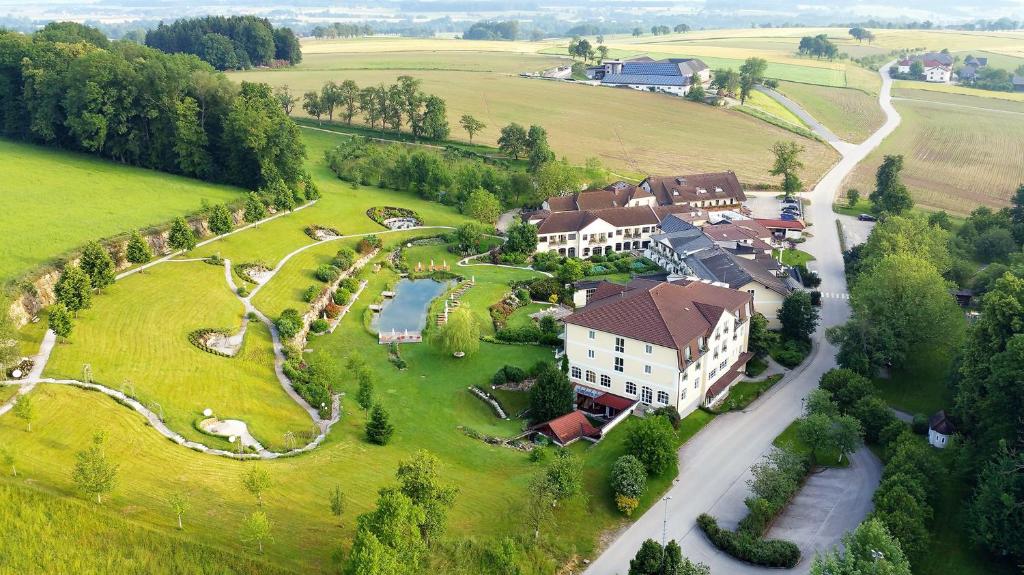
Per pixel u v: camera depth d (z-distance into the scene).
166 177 169.00
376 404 89.31
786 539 76.56
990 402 81.69
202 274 127.19
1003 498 69.31
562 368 106.06
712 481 85.62
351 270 150.00
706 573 65.81
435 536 66.19
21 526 60.75
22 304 97.62
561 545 73.06
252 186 174.12
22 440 72.19
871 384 101.50
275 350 110.19
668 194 199.50
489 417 100.12
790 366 115.00
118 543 61.19
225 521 66.69
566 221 169.88
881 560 62.28
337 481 76.81
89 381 86.25
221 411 89.00
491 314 133.62
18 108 174.00
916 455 81.62
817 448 87.81
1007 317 86.94
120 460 72.88
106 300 109.00
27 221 125.06
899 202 188.12
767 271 135.88
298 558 63.56
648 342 96.00
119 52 185.25
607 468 86.00
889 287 110.50
